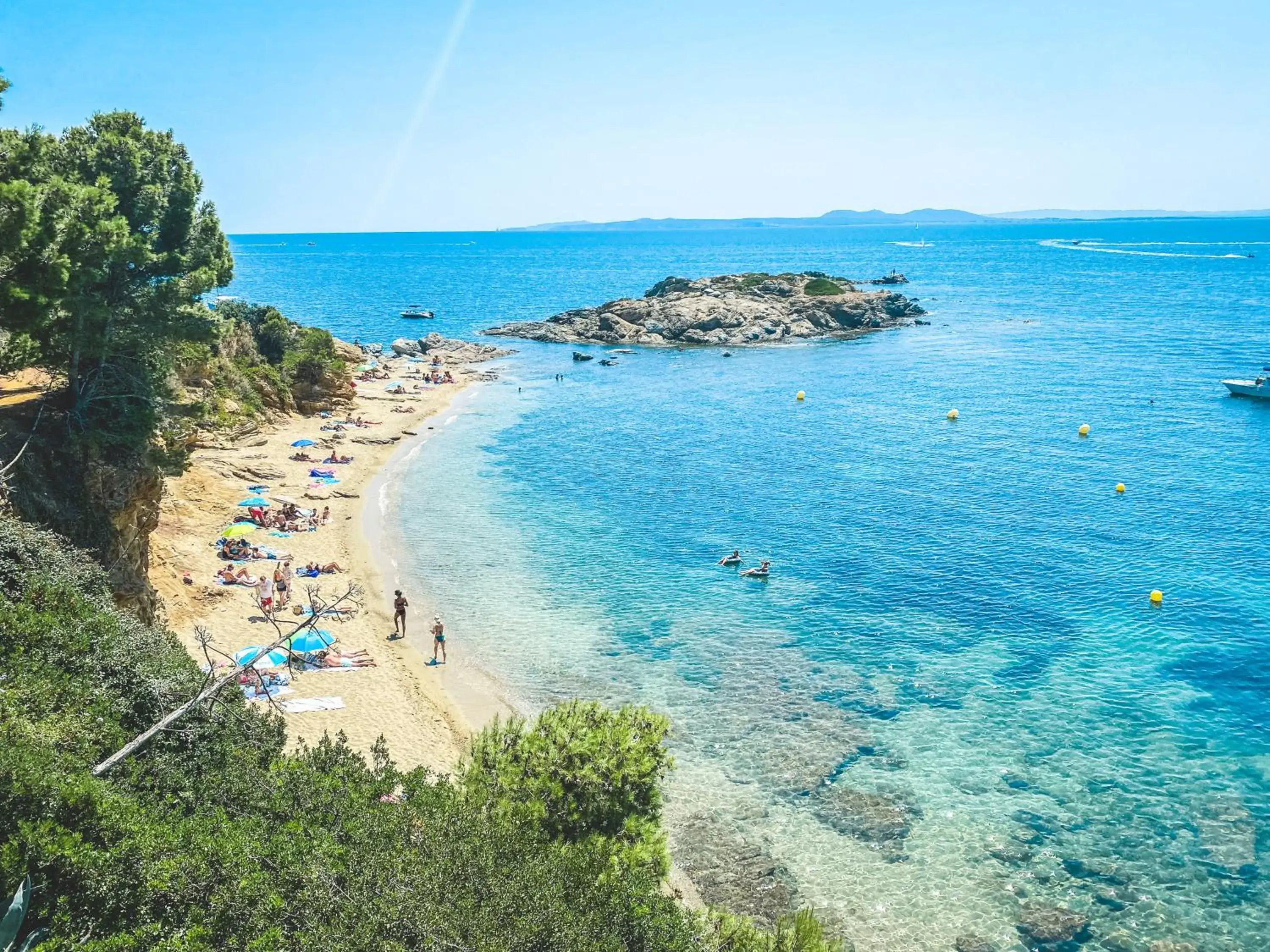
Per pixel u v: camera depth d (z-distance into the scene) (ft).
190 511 147.33
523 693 103.81
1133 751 92.63
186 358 183.73
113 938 39.29
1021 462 202.90
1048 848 78.28
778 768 89.92
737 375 327.26
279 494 168.96
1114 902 71.92
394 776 58.03
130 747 52.34
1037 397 272.51
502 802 56.59
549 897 45.37
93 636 63.36
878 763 90.84
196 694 62.08
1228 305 488.85
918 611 127.24
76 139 115.24
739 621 124.47
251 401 209.87
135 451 100.78
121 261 100.27
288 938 41.52
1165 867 75.87
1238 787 86.53
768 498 181.16
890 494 182.09
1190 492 177.27
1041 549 149.59
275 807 51.52
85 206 95.09
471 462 208.85
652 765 64.54
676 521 167.02
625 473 199.93
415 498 178.81
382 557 145.38
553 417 258.57
